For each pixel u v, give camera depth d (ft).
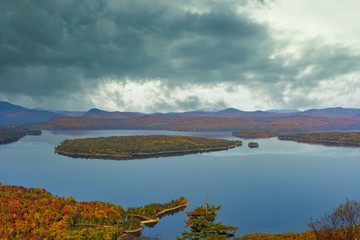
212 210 332.19
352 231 209.46
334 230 216.74
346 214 220.02
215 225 320.70
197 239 315.78
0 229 646.33
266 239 543.80
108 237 647.97
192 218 330.13
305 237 524.11
